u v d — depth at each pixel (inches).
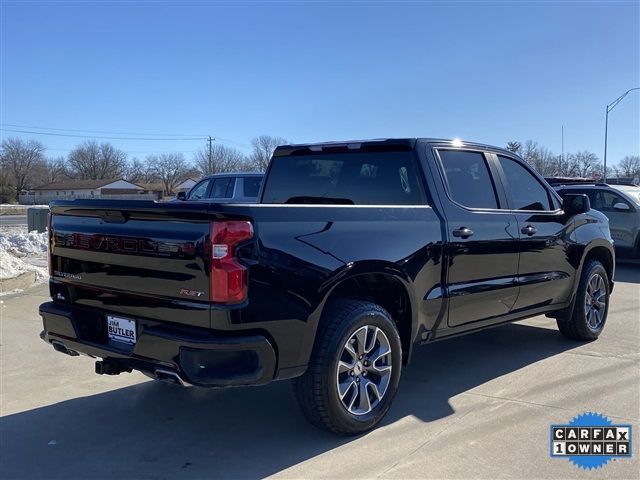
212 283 130.0
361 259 151.5
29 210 745.6
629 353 233.6
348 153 197.9
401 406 177.5
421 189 180.1
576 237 235.3
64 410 178.7
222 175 526.3
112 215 149.7
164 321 139.3
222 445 153.4
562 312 241.3
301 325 140.6
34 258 519.5
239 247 131.0
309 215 144.6
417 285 167.8
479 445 150.3
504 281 199.8
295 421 168.4
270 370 136.1
